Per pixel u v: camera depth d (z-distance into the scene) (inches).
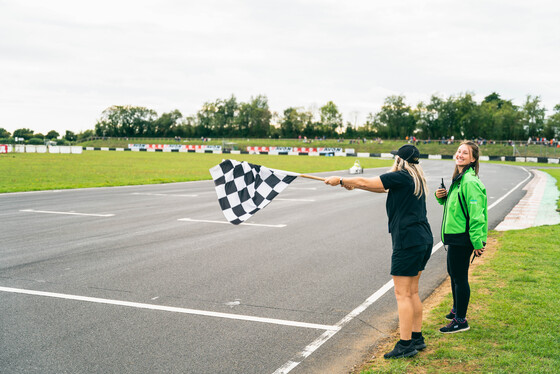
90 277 223.3
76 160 1549.0
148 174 991.0
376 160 2052.2
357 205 514.3
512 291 194.5
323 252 283.0
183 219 403.5
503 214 447.5
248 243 307.4
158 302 188.5
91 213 434.0
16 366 131.1
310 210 472.1
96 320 167.8
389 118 4062.5
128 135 4913.9
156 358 137.7
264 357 140.1
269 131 4601.4
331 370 132.6
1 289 203.3
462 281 153.9
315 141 3580.2
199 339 152.3
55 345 145.8
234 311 179.5
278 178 158.1
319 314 178.1
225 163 164.7
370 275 232.7
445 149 2910.9
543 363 129.3
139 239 316.2
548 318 163.5
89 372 128.3
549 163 2059.5
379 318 175.2
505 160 2253.9
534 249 277.1
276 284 215.6
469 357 135.1
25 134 4921.3
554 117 3474.4
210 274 231.0
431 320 169.0
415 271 138.2
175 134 4798.2
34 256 264.4
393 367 130.8
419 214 139.9
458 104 3686.0
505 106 3656.5
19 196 570.6
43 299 190.4
